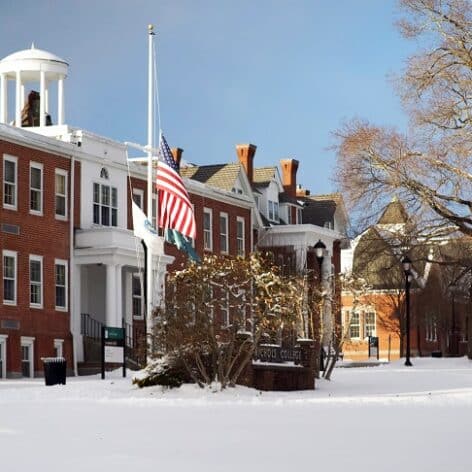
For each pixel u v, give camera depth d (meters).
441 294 98.88
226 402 30.70
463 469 14.31
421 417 24.28
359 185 64.88
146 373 36.03
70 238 59.72
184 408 27.39
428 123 64.50
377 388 42.09
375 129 64.50
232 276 36.47
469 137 63.69
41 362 56.75
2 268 54.69
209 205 74.81
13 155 55.94
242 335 36.69
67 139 61.16
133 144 52.34
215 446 17.31
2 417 23.69
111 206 63.38
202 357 36.84
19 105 65.62
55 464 14.78
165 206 52.03
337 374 54.06
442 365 70.56
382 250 69.12
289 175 96.12
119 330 46.84
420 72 64.81
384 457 15.76
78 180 60.69
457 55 64.12
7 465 14.64
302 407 28.28
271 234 86.00
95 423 22.06
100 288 62.84
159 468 14.37
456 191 63.69
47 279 57.84
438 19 64.44
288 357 43.28
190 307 36.03
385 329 104.44
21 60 65.06
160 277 62.50
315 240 87.69
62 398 32.16
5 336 54.41
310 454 16.14
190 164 89.19
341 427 21.20
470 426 21.56
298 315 42.03
